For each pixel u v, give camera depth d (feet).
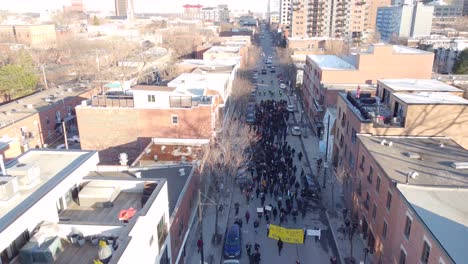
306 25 454.81
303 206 114.93
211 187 113.70
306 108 232.12
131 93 148.25
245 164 125.49
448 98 110.52
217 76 179.11
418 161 90.53
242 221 108.88
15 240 50.21
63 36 431.84
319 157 155.53
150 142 129.39
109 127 132.87
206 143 123.54
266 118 192.24
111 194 66.44
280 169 132.26
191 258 93.66
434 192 74.95
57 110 177.58
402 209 73.56
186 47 385.09
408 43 388.37
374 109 119.44
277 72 360.07
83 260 51.16
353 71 188.03
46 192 54.49
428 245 62.28
